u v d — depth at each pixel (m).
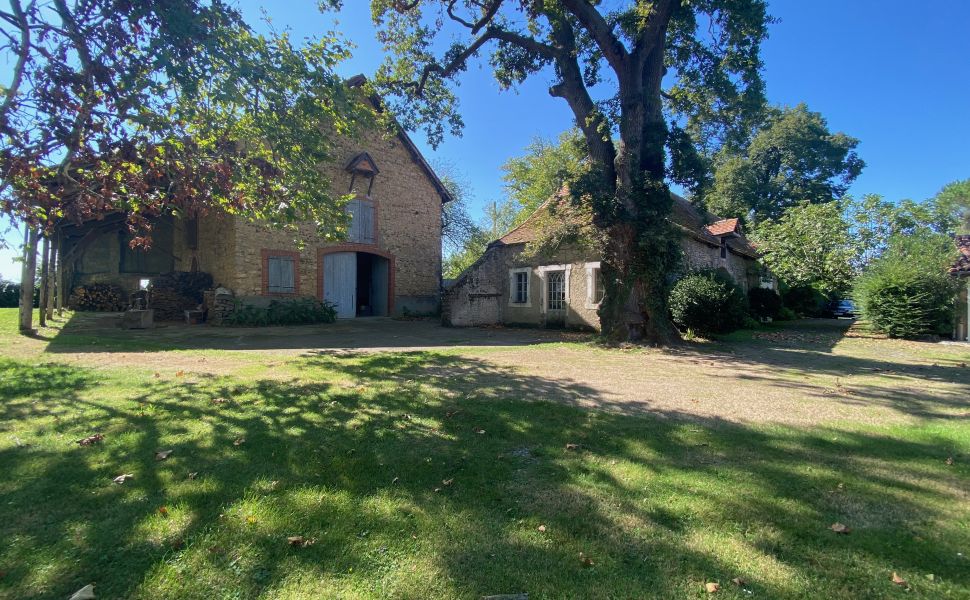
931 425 4.63
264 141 8.02
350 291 18.83
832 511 2.90
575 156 12.21
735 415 4.98
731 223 19.52
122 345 9.52
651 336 11.12
